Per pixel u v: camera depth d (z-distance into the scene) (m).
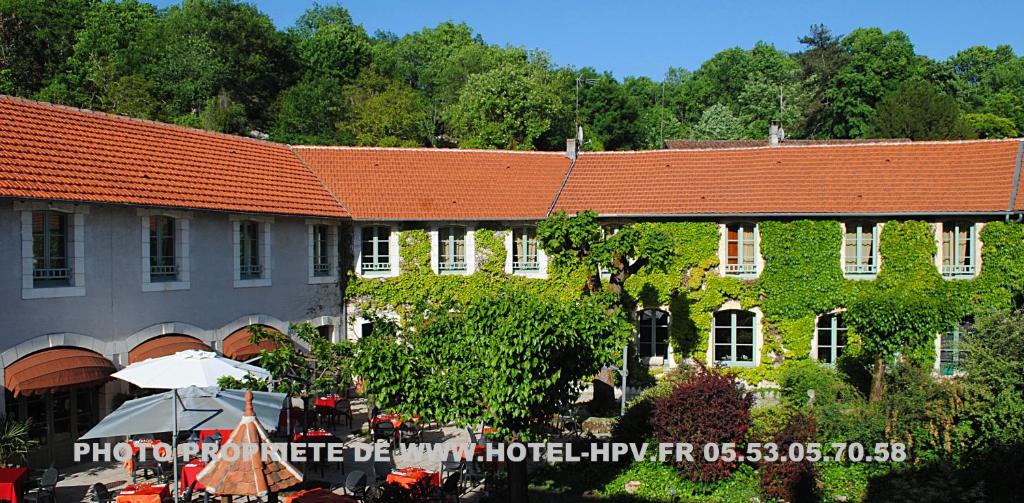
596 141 78.19
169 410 16.17
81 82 65.31
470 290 31.52
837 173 31.33
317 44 82.69
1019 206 28.09
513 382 16.78
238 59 72.31
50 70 67.62
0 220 19.61
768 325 30.39
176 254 24.56
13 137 21.34
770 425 20.25
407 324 21.53
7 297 19.70
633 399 26.89
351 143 63.22
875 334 26.73
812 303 29.78
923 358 26.31
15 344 19.84
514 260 32.34
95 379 20.53
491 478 20.00
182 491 17.84
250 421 12.45
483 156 35.00
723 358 31.12
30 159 21.06
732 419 19.70
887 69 71.94
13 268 19.88
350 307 31.38
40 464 20.81
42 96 59.78
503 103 67.38
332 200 30.84
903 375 22.05
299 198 29.34
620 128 81.50
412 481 17.53
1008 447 18.81
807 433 19.05
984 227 28.73
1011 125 73.25
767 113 77.19
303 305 29.39
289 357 20.66
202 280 25.28
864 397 25.12
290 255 28.84
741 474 19.66
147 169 24.45
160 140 26.38
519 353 16.67
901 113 66.62
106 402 22.36
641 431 21.56
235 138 30.16
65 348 20.97
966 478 18.92
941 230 29.25
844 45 80.25
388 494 16.55
